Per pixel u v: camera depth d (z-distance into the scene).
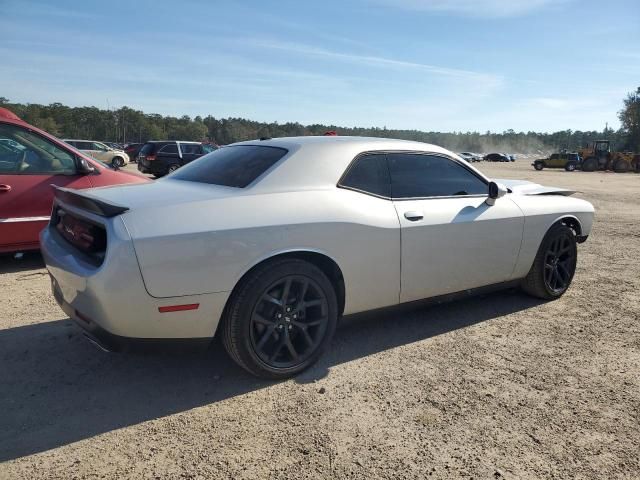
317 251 3.14
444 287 3.88
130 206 2.80
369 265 3.39
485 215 4.04
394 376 3.23
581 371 3.34
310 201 3.19
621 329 4.11
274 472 2.29
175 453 2.42
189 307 2.78
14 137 5.64
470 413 2.80
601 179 30.20
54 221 3.60
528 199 4.55
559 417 2.77
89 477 2.24
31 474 2.25
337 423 2.69
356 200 3.39
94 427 2.63
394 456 2.41
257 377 3.12
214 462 2.35
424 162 3.91
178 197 2.98
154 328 2.75
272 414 2.77
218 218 2.86
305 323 3.20
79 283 2.77
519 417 2.77
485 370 3.33
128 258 2.61
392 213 3.52
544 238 4.59
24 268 5.75
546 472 2.31
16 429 2.60
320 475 2.27
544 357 3.55
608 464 2.38
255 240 2.90
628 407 2.89
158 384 3.11
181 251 2.71
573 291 5.18
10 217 5.52
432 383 3.14
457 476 2.28
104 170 6.19
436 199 3.85
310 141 3.55
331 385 3.11
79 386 3.07
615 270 6.12
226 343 2.99
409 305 3.77
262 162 3.36
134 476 2.25
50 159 5.86
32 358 3.43
